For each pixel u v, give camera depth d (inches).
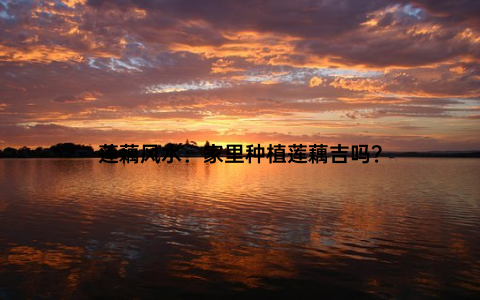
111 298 465.1
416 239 750.5
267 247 688.4
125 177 2426.2
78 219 940.0
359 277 537.0
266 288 497.4
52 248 675.4
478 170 3747.5
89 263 592.4
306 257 628.1
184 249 673.0
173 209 1096.2
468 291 490.3
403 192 1560.0
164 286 502.3
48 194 1455.5
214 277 534.9
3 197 1357.0
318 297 470.9
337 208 1123.3
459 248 686.5
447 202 1256.2
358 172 3154.5
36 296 468.4
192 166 4667.8
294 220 934.4
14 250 661.3
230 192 1540.4
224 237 761.0
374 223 901.8
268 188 1717.5
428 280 527.5
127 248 677.9
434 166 5113.2
